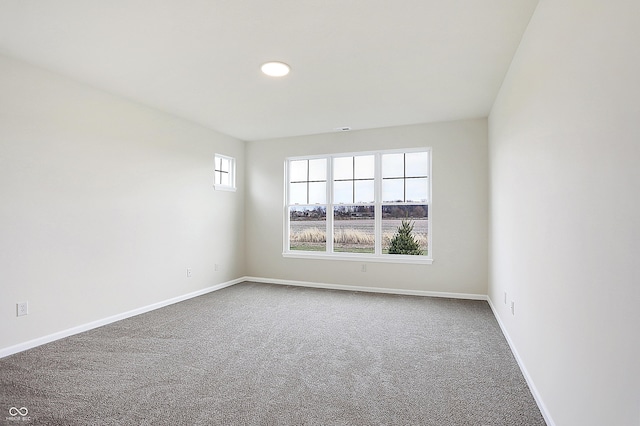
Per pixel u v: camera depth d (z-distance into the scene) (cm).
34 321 273
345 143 497
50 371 232
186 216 435
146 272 376
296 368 239
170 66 278
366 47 246
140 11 201
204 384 215
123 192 350
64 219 295
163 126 400
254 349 273
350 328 324
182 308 391
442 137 448
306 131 496
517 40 236
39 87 278
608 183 115
